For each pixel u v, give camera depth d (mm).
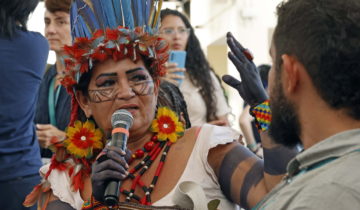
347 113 1473
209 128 2471
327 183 1357
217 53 11711
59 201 2500
